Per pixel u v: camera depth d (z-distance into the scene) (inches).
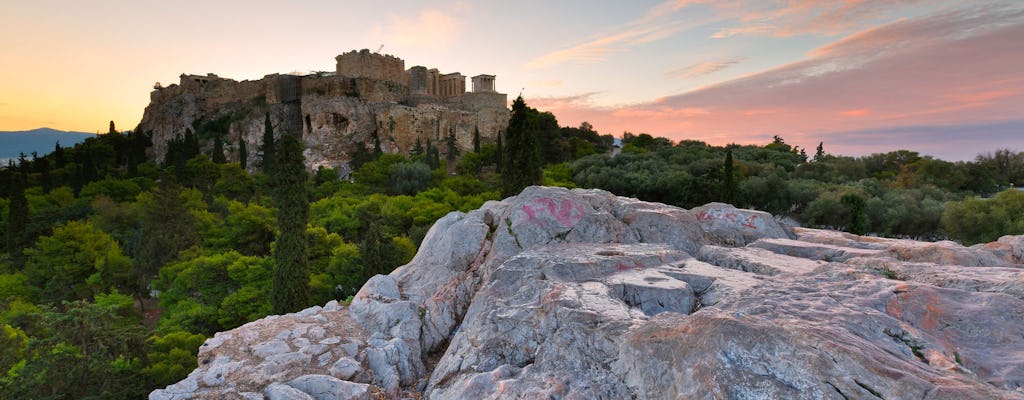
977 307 264.1
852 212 1956.2
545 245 512.1
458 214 635.5
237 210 1945.1
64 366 714.2
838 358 206.5
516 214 555.8
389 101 4741.6
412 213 2055.9
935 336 250.4
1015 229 1540.4
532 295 373.7
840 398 197.9
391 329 466.6
